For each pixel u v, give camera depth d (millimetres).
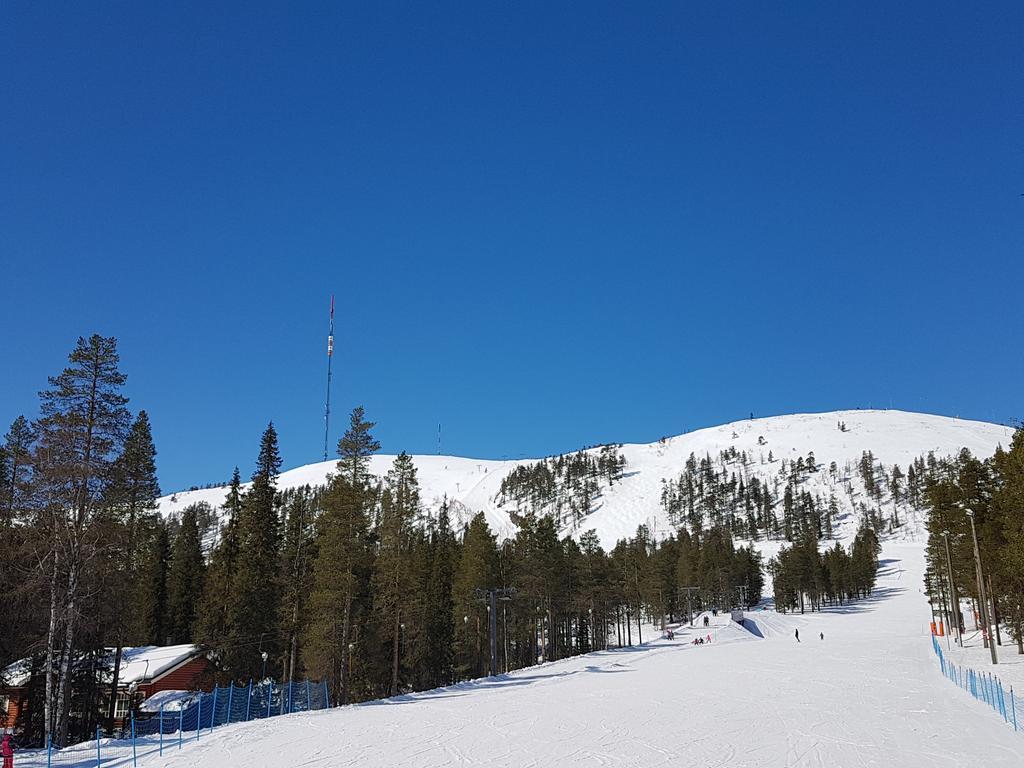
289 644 61031
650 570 144125
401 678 76625
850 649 86250
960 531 72625
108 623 43125
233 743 32156
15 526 39531
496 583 80312
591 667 75188
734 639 113250
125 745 32469
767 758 27641
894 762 26219
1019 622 64062
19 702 48281
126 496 44375
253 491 63188
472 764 27516
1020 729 31531
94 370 41250
